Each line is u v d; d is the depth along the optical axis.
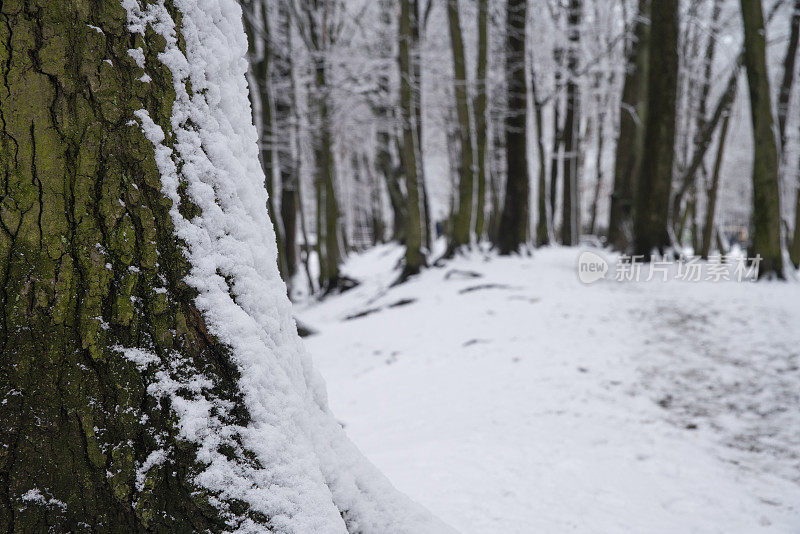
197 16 1.13
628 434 4.63
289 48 16.64
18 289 0.91
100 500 0.95
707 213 16.88
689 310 8.61
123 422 0.97
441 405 5.60
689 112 21.50
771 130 9.95
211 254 1.09
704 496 3.54
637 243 12.46
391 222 41.81
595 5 22.41
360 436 4.83
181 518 1.00
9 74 0.89
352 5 20.41
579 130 27.36
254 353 1.11
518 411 5.21
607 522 3.11
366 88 16.95
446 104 21.22
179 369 1.03
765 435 4.60
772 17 15.48
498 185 26.03
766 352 6.47
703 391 5.63
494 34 20.11
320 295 18.36
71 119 0.94
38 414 0.92
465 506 3.14
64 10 0.93
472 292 11.39
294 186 19.56
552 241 23.81
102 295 0.97
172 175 1.05
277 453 1.11
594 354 6.98
